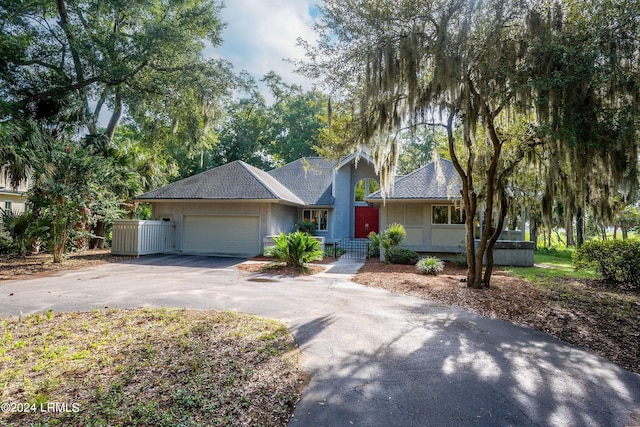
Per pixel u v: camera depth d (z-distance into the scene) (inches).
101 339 197.5
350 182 844.6
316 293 338.6
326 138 407.5
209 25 702.5
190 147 791.7
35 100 586.9
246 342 197.0
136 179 711.7
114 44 623.2
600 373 168.9
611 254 408.8
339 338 211.2
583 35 253.9
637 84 240.7
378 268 516.4
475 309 285.1
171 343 192.1
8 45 536.4
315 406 134.6
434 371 167.6
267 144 1465.3
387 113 345.7
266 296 321.4
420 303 303.1
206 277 425.7
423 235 638.5
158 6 709.9
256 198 627.8
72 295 315.3
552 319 258.5
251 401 134.7
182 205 689.0
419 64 305.0
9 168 478.6
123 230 626.8
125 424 117.0
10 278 407.8
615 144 242.7
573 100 253.4
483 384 155.0
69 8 665.6
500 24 280.2
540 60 265.1
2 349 179.8
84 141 650.2
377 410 132.6
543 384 155.9
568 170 335.3
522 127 337.1
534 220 936.3
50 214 527.2
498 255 591.2
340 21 321.1
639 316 267.3
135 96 717.9
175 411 125.1
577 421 127.3
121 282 385.7
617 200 386.6
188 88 702.5
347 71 344.8
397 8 298.8
